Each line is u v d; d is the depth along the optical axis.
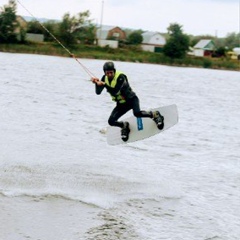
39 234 29.20
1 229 29.31
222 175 46.00
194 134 68.69
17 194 35.25
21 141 53.97
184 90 145.62
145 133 39.31
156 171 45.84
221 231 31.84
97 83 35.66
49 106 85.31
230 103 118.38
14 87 110.62
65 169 43.19
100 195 36.88
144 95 119.94
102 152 52.38
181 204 36.53
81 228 30.62
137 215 33.56
